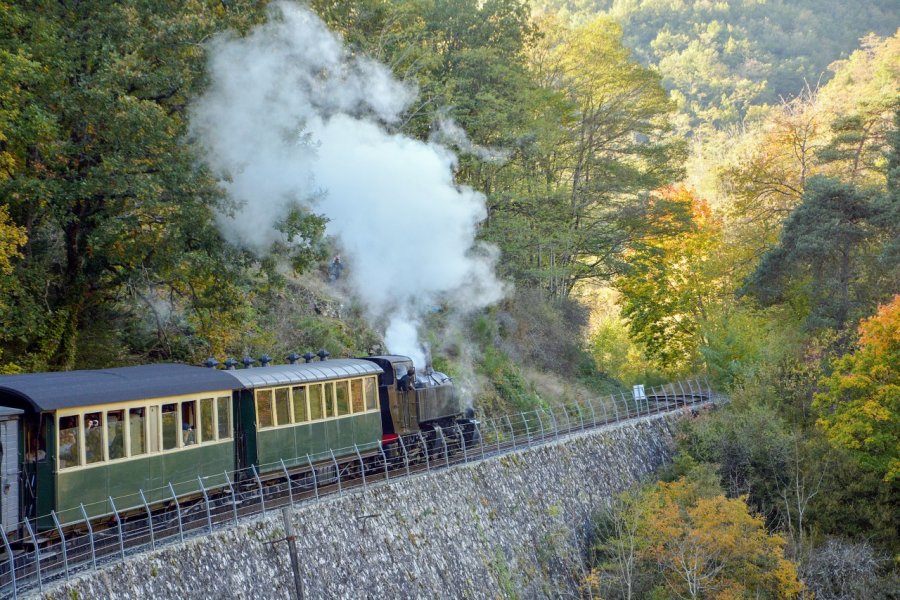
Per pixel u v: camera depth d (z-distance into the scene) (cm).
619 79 5294
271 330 3291
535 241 4747
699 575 2675
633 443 3650
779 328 4916
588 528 3097
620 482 3412
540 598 2653
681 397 4550
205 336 2848
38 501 1670
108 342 2680
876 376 3538
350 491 2239
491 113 4309
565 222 5053
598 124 5416
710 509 2755
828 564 3031
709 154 10838
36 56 2234
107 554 1655
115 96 2338
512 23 4709
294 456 2288
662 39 16012
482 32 4616
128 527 1858
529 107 4600
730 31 15600
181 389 1970
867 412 3422
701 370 5253
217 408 2081
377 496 2273
